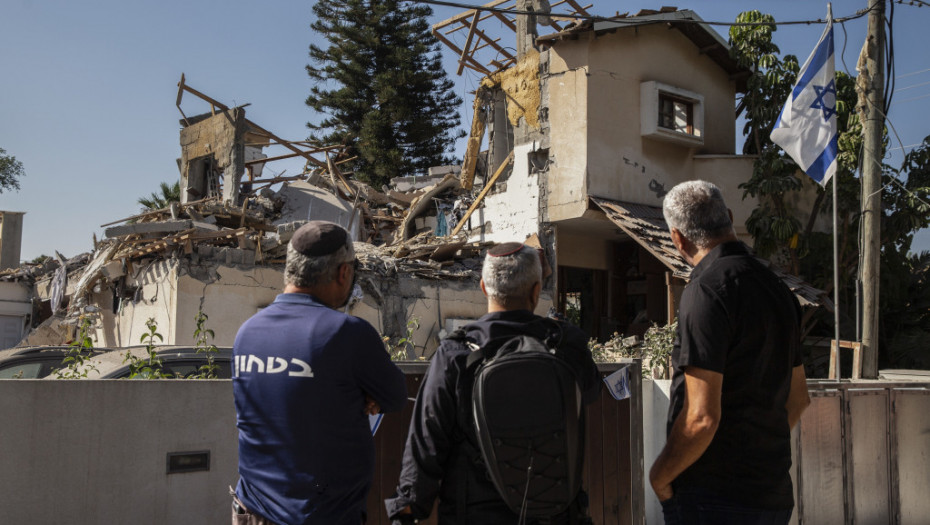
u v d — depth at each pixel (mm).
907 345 14141
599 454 4770
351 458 2521
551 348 2607
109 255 13039
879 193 8586
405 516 2582
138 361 4574
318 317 2568
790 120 8203
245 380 2574
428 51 36906
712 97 16781
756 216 14531
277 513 2439
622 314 17391
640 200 15352
